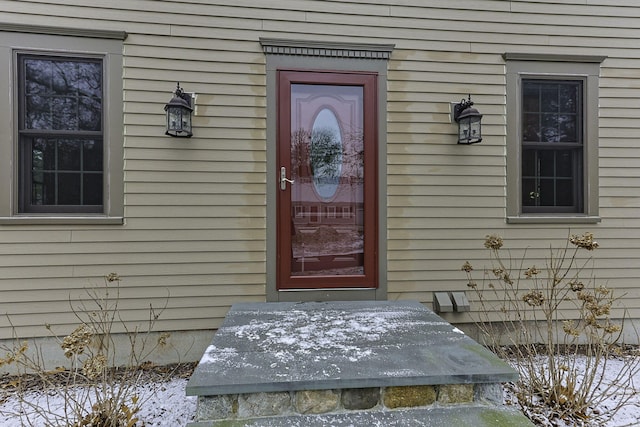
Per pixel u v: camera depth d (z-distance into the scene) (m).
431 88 3.30
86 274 2.94
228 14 3.09
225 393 1.69
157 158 3.02
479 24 3.34
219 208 3.10
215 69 3.08
